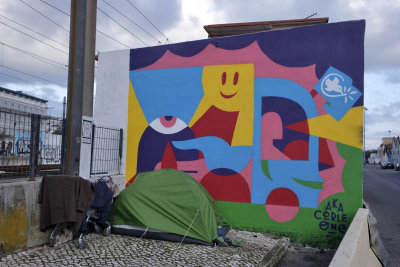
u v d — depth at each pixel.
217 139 6.96
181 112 7.31
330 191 6.11
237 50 6.97
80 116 5.82
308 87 6.40
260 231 6.48
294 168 6.36
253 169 6.64
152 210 5.67
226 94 6.98
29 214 4.68
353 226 3.82
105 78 8.11
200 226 5.48
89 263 4.24
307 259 5.48
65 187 4.73
